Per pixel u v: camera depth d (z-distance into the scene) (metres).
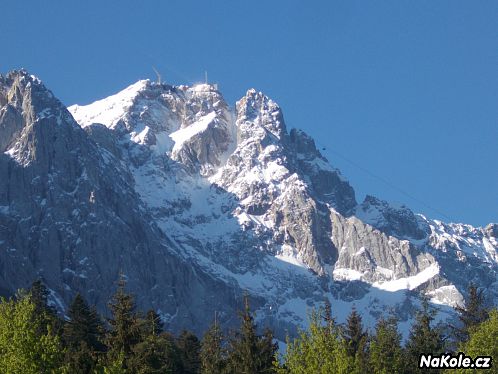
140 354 164.38
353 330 196.75
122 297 177.38
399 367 165.25
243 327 186.38
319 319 151.38
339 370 139.38
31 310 147.00
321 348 144.00
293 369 143.62
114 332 172.50
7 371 135.00
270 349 181.88
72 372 146.12
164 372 166.75
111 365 148.00
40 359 137.00
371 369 161.38
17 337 138.62
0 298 157.12
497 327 165.75
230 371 183.62
